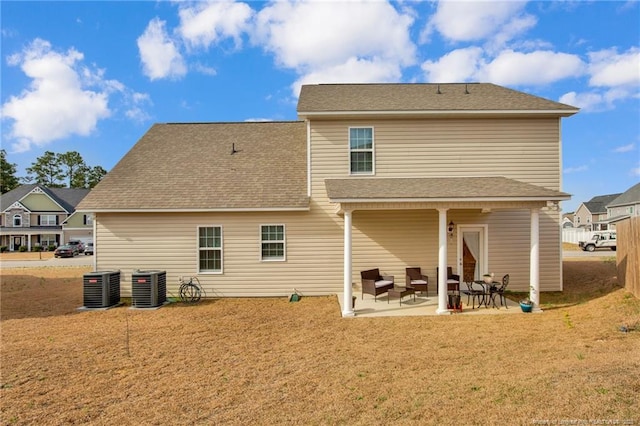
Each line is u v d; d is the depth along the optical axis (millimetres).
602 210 60469
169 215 13070
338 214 13133
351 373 5883
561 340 7266
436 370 5879
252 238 13109
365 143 13211
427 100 13641
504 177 12953
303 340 7922
